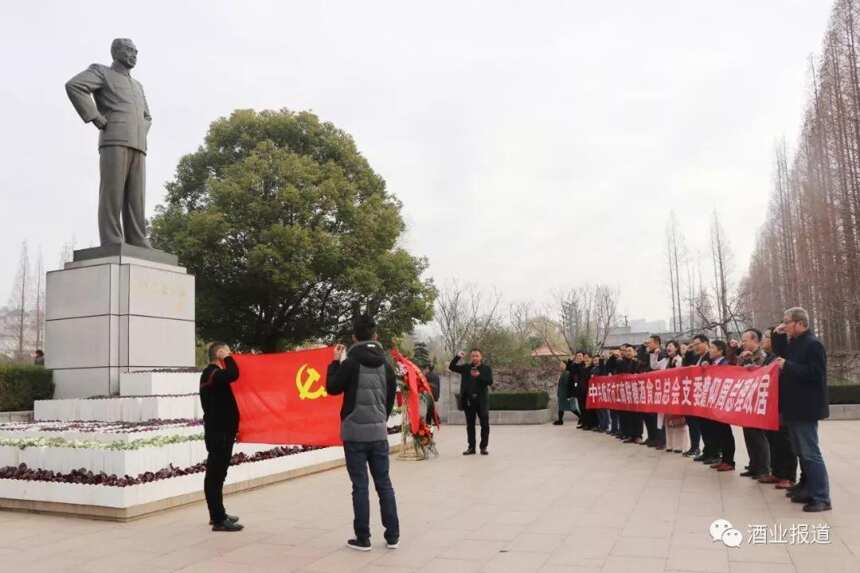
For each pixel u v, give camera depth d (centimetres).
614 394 1412
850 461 992
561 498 771
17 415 1120
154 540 609
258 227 2180
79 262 1223
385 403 590
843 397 1856
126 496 684
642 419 1332
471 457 1170
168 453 770
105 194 1230
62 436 834
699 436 1091
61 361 1201
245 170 2169
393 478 955
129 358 1165
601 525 631
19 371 1148
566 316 4116
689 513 668
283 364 717
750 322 4562
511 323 3744
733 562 498
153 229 2238
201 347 2469
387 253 2406
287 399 714
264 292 2256
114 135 1230
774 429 729
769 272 4472
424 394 1214
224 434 644
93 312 1179
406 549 566
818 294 3325
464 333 3088
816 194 3167
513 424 1941
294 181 2195
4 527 670
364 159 2492
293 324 2414
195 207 2353
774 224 4225
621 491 801
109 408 1068
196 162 2345
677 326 5256
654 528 612
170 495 740
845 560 496
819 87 3173
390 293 2403
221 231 2108
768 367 754
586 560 517
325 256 2181
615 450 1223
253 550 571
